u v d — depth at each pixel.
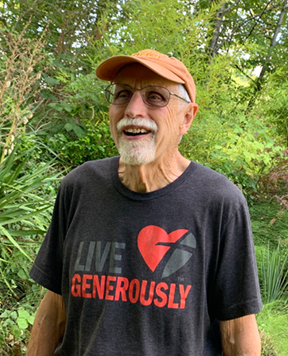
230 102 4.80
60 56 4.71
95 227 1.04
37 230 2.24
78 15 5.73
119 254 0.99
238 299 0.97
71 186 1.13
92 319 0.98
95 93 3.91
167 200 1.01
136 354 0.93
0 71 2.92
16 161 2.83
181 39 3.72
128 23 4.20
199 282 0.96
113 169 1.11
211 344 1.04
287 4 7.49
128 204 1.02
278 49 7.27
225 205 0.99
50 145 3.50
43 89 4.00
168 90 1.00
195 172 1.05
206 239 0.98
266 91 5.64
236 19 7.50
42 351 1.16
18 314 2.08
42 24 5.68
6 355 1.93
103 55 4.05
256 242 3.90
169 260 0.96
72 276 1.03
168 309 0.94
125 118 1.00
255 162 5.43
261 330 2.48
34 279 1.15
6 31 3.92
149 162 1.00
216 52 5.76
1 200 2.28
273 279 3.12
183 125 1.10
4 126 2.76
